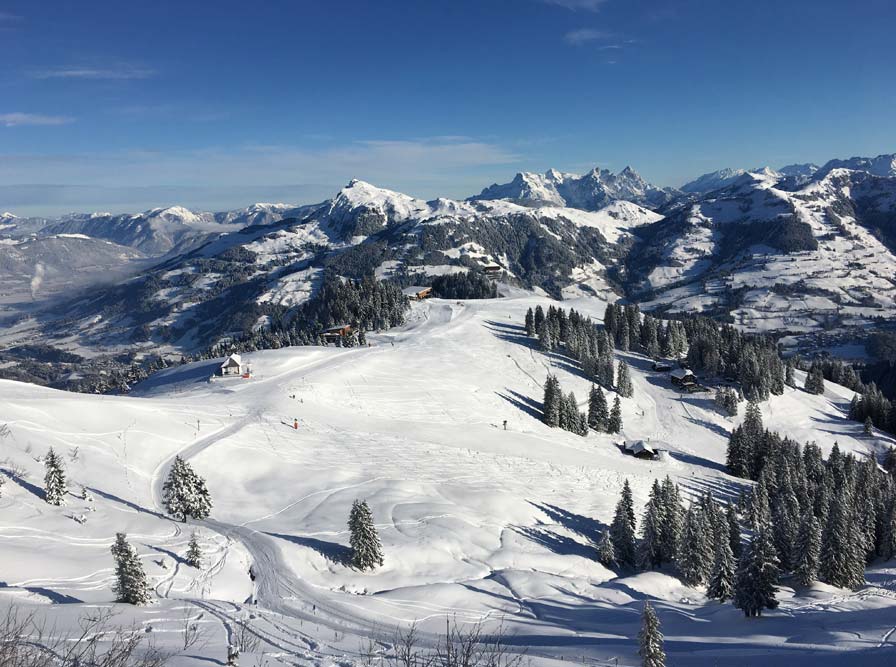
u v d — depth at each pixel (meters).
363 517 46.69
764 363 146.00
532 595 45.84
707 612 46.22
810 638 33.91
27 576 30.38
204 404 89.69
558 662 24.27
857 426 138.38
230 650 18.67
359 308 176.50
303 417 90.31
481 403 116.12
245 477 66.88
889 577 61.25
